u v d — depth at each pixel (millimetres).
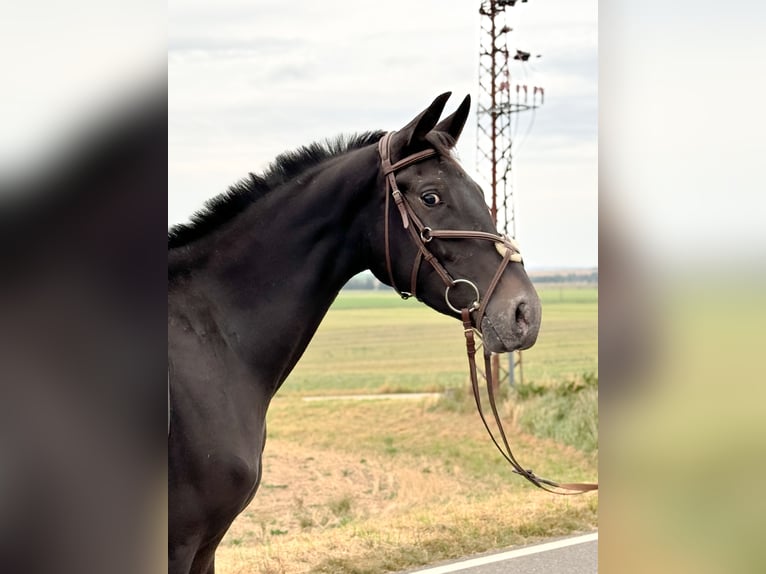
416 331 39219
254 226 2734
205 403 2473
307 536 5688
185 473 2412
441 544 5191
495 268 2648
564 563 4871
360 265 2857
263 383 2717
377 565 4766
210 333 2594
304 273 2748
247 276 2705
